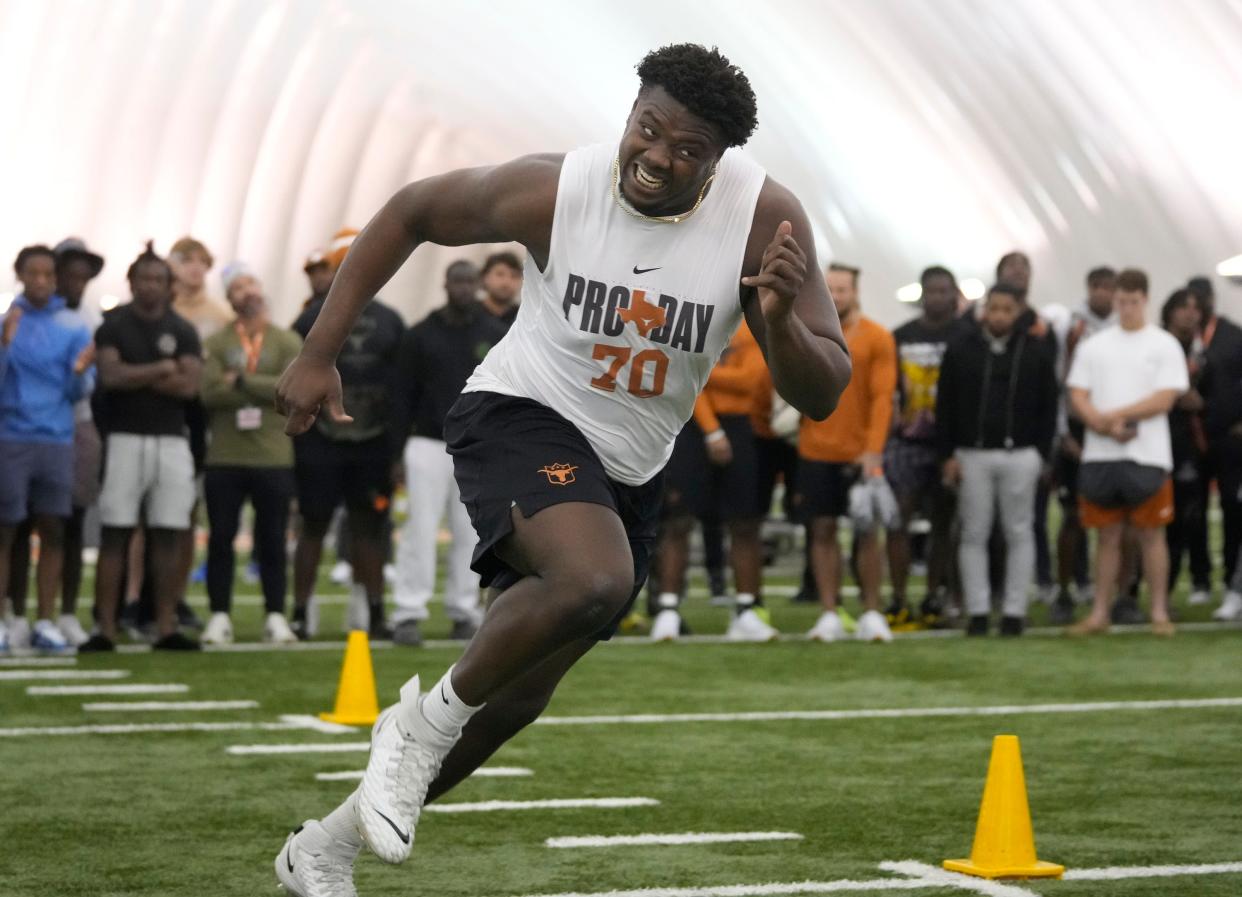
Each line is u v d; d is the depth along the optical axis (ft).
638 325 16.56
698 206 16.48
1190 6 74.38
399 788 16.38
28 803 23.63
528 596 16.02
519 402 17.02
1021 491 45.19
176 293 49.55
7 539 40.04
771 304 15.39
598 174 16.62
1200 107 78.48
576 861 20.65
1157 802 24.20
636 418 17.01
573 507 16.20
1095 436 45.27
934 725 31.01
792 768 26.71
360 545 44.60
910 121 89.04
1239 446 51.31
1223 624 49.44
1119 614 49.47
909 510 47.83
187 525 41.34
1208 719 31.78
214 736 29.14
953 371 45.19
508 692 17.56
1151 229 83.25
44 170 104.78
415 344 42.80
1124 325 45.14
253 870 19.99
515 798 24.40
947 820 22.99
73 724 30.27
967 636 46.24
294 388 17.28
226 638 43.16
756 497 45.42
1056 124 82.84
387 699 33.63
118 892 18.97
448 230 17.26
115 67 104.32
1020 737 29.73
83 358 39.88
